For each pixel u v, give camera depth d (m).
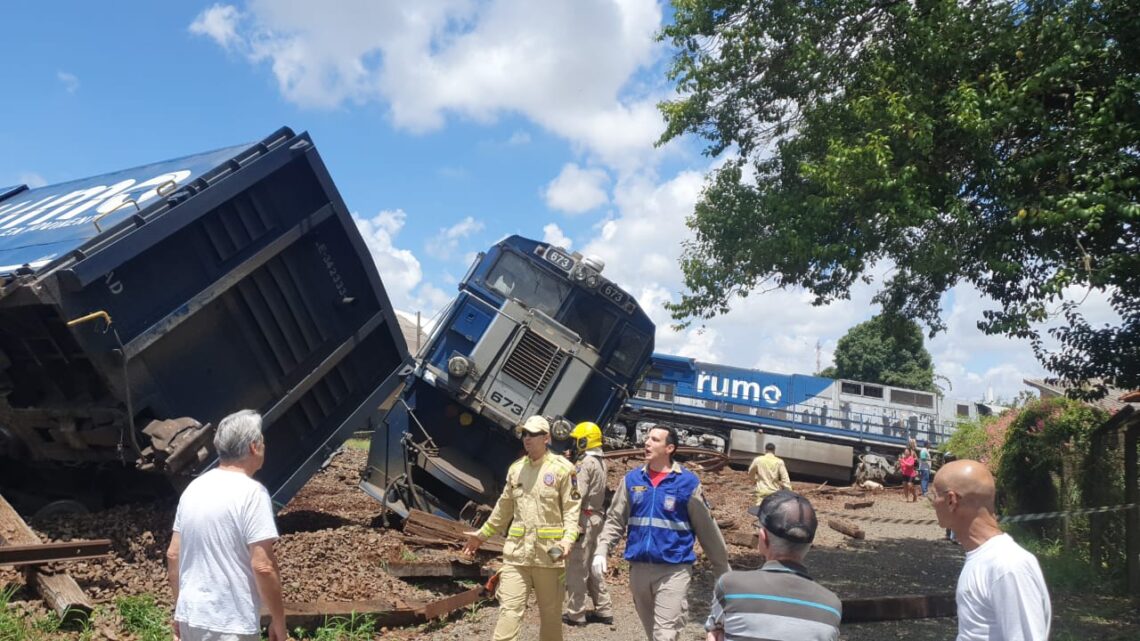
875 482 29.11
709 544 5.28
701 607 8.77
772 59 10.59
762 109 11.09
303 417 9.10
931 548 14.02
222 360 8.03
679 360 31.59
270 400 8.52
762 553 3.37
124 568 6.85
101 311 6.70
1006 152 8.58
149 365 7.31
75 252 6.57
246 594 3.70
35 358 7.25
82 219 7.73
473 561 8.59
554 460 5.70
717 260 11.35
